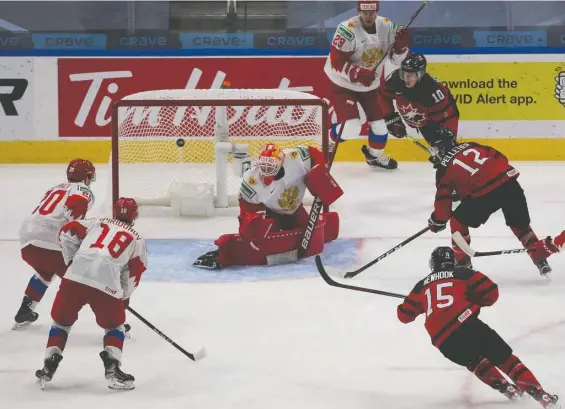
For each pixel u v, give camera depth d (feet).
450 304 48.49
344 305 66.08
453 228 69.05
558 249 68.08
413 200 96.37
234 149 92.32
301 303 66.64
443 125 90.68
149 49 112.57
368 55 101.65
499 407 49.37
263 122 105.29
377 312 64.64
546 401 46.65
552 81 112.37
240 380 53.26
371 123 106.01
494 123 112.98
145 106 89.15
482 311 64.54
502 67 112.16
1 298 68.95
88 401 50.29
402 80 90.53
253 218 74.69
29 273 75.10
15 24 111.86
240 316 64.13
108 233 52.34
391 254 78.95
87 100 113.29
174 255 79.20
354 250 80.12
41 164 114.11
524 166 111.14
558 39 111.96
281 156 74.33
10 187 102.99
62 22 112.06
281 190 75.56
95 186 104.99
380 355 56.95
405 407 49.52
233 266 76.02
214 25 112.37
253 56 112.68
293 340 59.57
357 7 111.55
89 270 51.29
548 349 57.41
